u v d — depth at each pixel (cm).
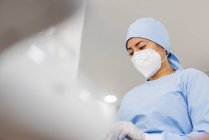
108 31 212
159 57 103
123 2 187
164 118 82
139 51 104
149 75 104
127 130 71
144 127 83
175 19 205
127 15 198
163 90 91
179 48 237
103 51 233
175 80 93
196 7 195
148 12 198
